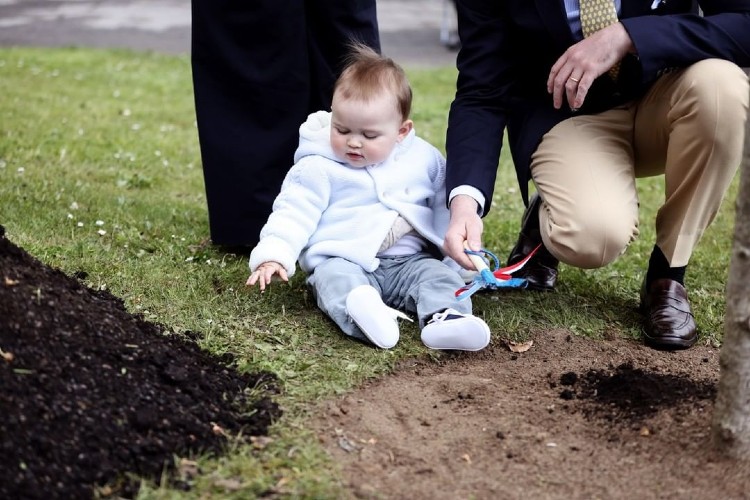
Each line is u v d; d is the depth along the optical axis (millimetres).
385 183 4828
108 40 17641
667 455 3547
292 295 4957
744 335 3277
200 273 5156
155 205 6621
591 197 4453
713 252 6336
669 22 4320
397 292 4766
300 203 4754
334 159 4832
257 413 3713
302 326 4602
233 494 3209
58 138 8625
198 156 8602
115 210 6309
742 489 3334
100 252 5348
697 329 4898
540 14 4562
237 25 5348
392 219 4785
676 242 4660
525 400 4004
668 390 3982
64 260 5098
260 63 5402
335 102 4742
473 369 4352
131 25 19750
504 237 6480
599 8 4461
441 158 5039
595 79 4652
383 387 4082
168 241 5789
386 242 4812
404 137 4938
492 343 4633
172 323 4418
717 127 4281
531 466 3498
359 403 3904
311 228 4758
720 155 4352
